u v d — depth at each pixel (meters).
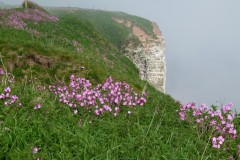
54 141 8.88
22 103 10.43
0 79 13.02
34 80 16.86
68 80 19.05
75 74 19.62
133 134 10.12
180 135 10.84
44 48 20.64
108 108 11.34
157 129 10.48
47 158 7.90
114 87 13.98
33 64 19.22
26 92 11.56
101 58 32.72
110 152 8.54
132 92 16.20
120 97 12.62
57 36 36.75
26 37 30.91
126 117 11.63
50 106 10.70
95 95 12.15
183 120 12.11
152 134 10.02
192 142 10.29
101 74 20.77
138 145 9.34
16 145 8.26
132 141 9.41
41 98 11.29
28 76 18.28
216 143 9.88
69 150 8.55
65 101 11.42
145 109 13.07
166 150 9.34
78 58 21.08
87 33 51.12
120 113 11.95
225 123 10.66
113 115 11.38
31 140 8.56
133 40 87.62
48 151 8.38
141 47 85.12
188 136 10.84
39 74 18.72
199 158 9.32
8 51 19.31
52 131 9.12
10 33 30.53
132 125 10.78
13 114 9.37
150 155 8.96
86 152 8.48
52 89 13.48
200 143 10.34
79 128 9.73
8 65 18.58
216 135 10.86
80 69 20.11
